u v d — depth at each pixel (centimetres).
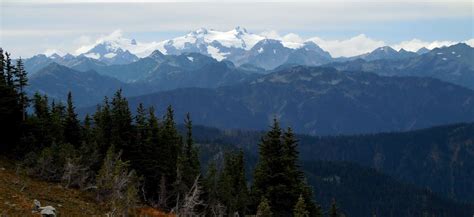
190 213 5128
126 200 4503
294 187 5553
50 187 4997
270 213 5066
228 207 6147
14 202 3603
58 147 5884
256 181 5706
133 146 6475
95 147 6300
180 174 6306
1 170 5188
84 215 4044
